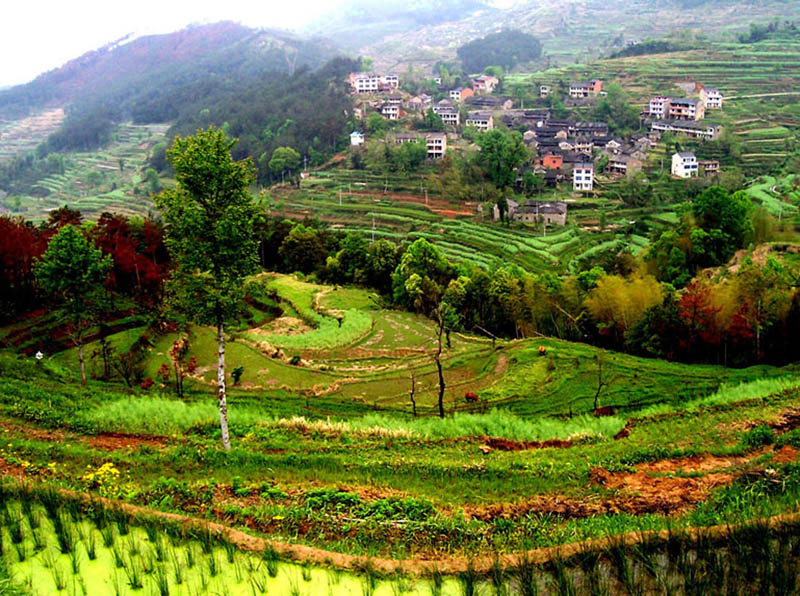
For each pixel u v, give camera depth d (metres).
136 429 29.00
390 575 14.88
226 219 25.56
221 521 17.84
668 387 45.94
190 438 28.58
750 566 14.54
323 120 183.12
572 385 46.53
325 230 105.00
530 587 14.16
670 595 13.87
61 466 22.23
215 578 14.59
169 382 44.47
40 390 32.66
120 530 16.28
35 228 68.25
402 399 45.22
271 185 161.75
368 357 55.34
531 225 120.25
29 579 13.95
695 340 54.03
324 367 51.56
